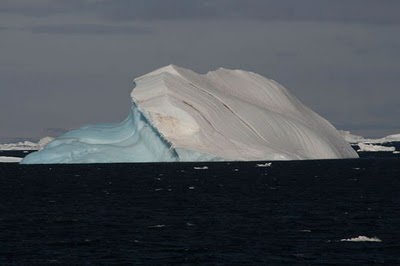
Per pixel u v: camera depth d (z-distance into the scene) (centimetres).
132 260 14250
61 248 15388
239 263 13962
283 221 18938
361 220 18988
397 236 16512
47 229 17812
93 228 17912
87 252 14975
